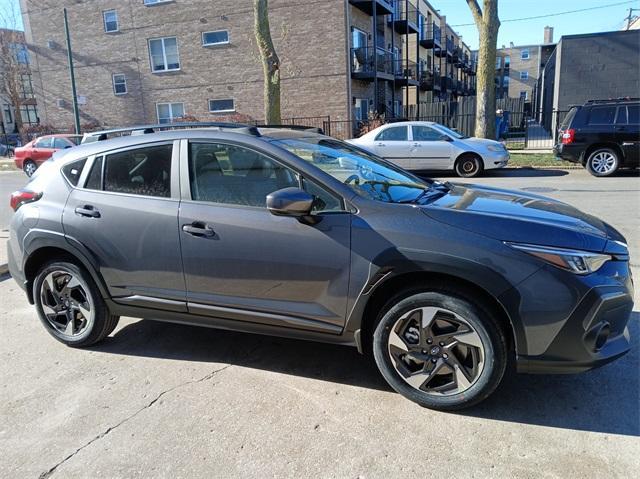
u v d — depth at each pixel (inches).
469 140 516.7
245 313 127.9
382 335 116.2
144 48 917.2
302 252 118.6
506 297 103.3
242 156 128.0
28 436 109.0
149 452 102.5
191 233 129.0
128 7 910.4
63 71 994.7
